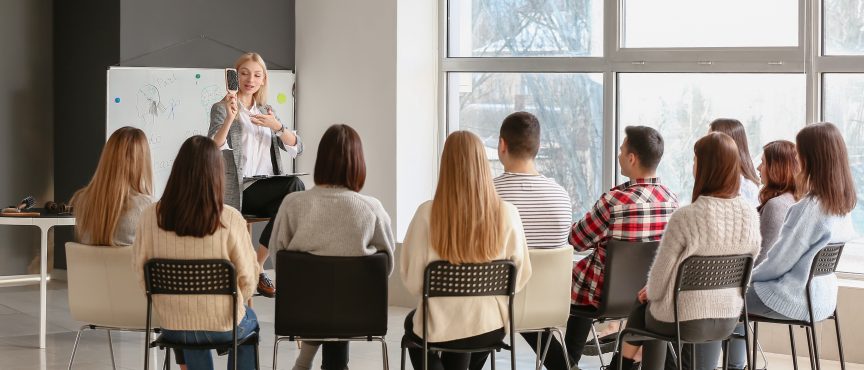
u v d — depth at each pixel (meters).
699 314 3.72
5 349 5.66
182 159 3.75
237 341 3.87
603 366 4.61
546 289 4.05
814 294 4.17
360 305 3.90
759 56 6.40
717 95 6.62
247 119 5.78
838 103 6.16
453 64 7.60
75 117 7.84
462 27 7.62
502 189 4.37
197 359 4.04
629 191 4.38
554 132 7.29
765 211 4.40
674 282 3.68
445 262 3.58
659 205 4.37
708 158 3.75
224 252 3.78
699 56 6.63
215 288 3.74
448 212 3.59
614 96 7.00
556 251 4.04
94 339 5.97
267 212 5.87
